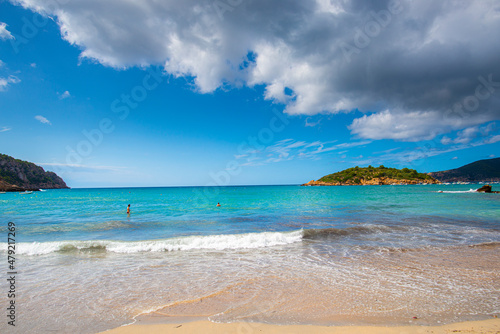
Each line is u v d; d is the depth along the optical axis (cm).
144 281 693
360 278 703
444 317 483
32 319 496
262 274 743
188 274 748
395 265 816
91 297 594
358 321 471
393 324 459
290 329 446
